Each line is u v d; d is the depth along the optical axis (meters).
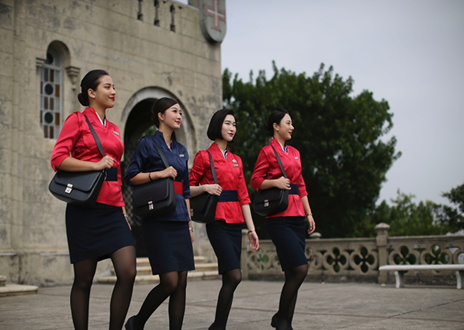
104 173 2.96
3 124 9.04
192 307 5.69
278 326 3.83
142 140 3.53
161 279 3.32
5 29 9.26
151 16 12.23
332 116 21.34
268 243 10.52
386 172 23.59
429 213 29.59
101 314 5.09
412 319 4.45
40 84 10.27
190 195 3.67
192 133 12.92
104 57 11.10
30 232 9.41
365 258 9.17
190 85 12.96
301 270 3.84
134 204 3.34
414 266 7.59
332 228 22.02
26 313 5.21
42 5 10.05
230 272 3.80
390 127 24.30
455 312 4.89
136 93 11.81
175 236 3.42
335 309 5.29
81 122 3.08
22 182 9.38
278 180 3.93
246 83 22.98
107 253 2.97
